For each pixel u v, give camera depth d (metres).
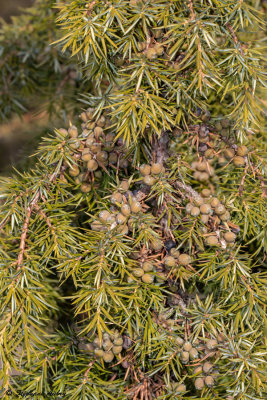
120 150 0.73
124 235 0.70
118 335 0.71
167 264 0.71
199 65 0.68
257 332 0.73
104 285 0.69
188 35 0.68
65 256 0.71
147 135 0.73
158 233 0.73
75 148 0.73
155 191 0.73
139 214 0.70
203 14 0.68
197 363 0.72
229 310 0.71
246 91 0.70
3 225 0.72
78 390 0.72
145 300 0.72
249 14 0.70
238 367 0.70
